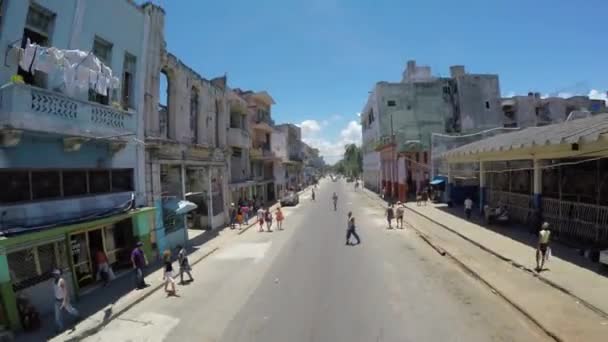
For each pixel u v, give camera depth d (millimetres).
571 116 30672
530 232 19859
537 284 11984
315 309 10773
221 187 28047
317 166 156750
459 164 37219
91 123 13008
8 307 9781
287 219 32094
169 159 19375
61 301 9969
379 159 56312
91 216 13227
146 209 16359
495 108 48281
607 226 15336
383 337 8805
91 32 13922
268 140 47406
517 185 26250
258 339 9070
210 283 13898
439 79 49438
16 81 10195
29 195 11523
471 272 13828
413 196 45562
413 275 13750
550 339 8414
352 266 15391
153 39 18094
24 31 11461
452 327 9188
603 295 10555
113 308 11414
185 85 21594
